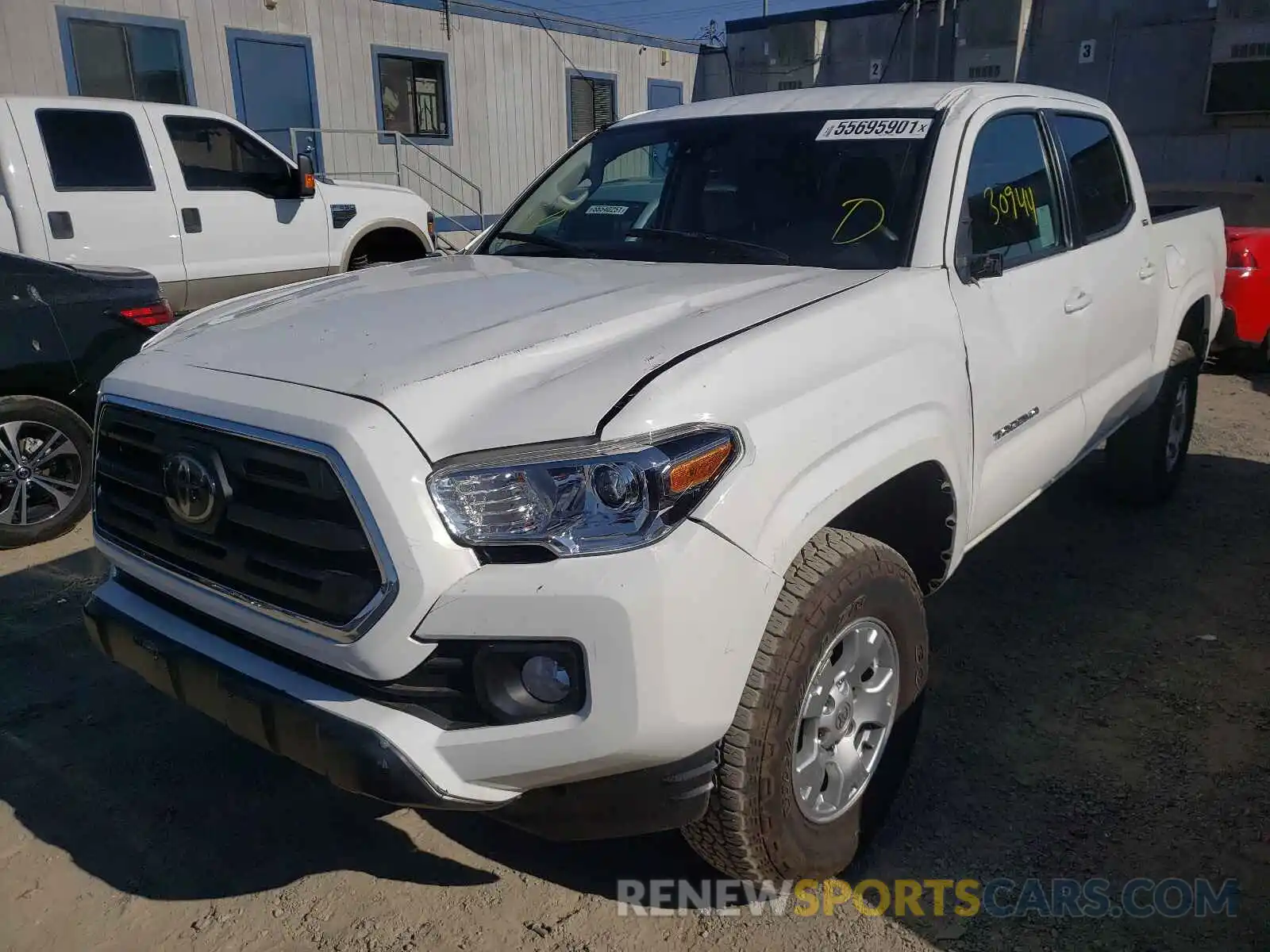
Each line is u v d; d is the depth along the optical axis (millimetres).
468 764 2057
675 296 2670
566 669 2010
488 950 2475
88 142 7695
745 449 2123
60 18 11688
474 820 2992
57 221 7473
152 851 2865
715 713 2086
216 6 12836
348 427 2027
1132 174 4398
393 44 14625
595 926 2549
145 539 2525
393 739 2041
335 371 2244
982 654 3859
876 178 3188
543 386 2148
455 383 2143
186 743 3395
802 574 2291
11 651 3986
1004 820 2912
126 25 12203
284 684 2197
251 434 2170
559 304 2637
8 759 3287
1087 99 4246
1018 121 3582
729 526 2068
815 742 2449
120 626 2551
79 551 5004
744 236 3281
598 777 2096
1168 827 2861
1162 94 15547
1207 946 2439
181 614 2502
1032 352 3309
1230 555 4758
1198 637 3969
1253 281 7789
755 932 2514
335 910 2625
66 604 4414
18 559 4902
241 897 2680
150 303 5375
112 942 2525
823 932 2510
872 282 2785
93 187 7695
